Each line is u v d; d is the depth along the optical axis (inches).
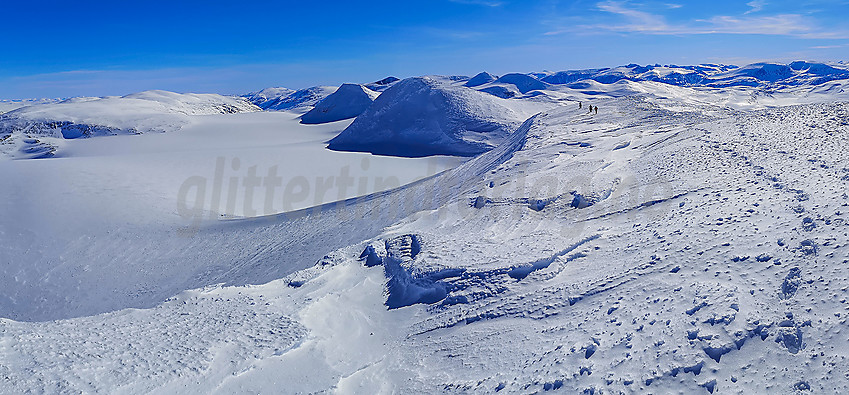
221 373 306.7
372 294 462.3
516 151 1132.5
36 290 924.6
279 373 314.7
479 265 446.3
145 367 306.8
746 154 620.4
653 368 243.4
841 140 569.3
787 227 353.4
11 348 328.8
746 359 234.1
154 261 1020.5
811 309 252.5
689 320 271.6
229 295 486.6
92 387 276.8
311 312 418.0
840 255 290.2
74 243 1115.9
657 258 369.4
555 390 252.2
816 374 213.6
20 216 1230.9
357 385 308.3
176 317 415.5
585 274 391.9
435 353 337.4
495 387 274.5
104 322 407.2
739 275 307.1
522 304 371.2
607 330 293.7
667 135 924.6
